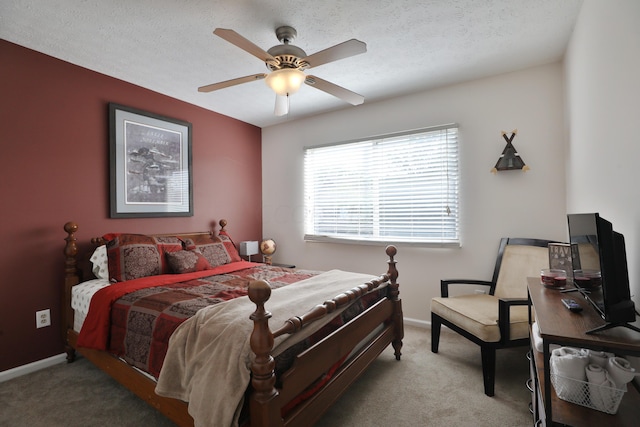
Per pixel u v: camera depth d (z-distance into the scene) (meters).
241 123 4.21
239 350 1.31
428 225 3.27
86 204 2.71
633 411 1.22
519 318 2.14
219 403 1.23
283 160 4.32
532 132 2.78
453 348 2.76
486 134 2.97
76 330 2.41
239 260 3.44
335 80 3.01
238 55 2.52
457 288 3.13
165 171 3.30
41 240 2.46
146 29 2.16
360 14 2.02
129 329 1.85
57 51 2.44
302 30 2.18
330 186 3.93
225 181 3.98
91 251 2.72
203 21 2.07
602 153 1.64
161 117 3.24
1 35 2.22
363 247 3.68
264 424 1.22
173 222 3.41
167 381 1.46
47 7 1.91
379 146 3.56
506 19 2.09
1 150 2.27
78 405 1.96
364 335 2.06
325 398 1.63
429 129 3.22
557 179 2.69
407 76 2.94
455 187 3.13
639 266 1.23
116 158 2.89
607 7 1.51
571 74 2.31
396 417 1.84
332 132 3.90
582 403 1.26
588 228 1.28
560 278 1.64
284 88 2.04
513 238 2.84
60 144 2.56
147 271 2.60
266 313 1.28
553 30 2.22
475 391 2.10
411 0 1.89
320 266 4.01
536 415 1.58
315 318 1.58
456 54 2.55
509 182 2.88
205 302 1.85
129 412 1.89
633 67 1.25
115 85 2.91
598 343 1.00
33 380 2.25
